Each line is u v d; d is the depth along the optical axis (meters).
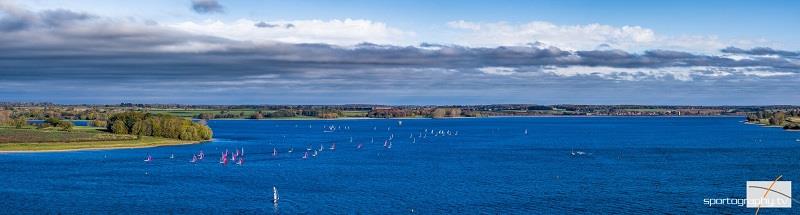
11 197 162.50
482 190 173.12
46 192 170.50
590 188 176.12
